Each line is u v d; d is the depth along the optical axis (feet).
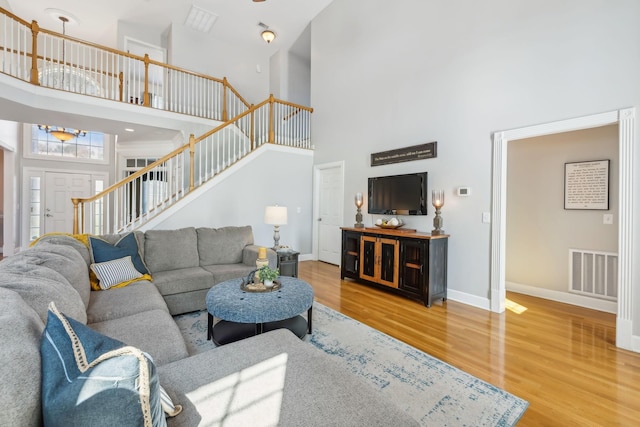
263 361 4.46
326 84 19.02
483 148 11.21
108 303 7.18
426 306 11.10
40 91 13.53
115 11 19.53
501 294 10.69
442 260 11.82
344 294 12.51
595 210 11.14
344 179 17.57
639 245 7.84
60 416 2.27
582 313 10.58
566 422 5.28
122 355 2.62
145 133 18.76
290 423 3.24
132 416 2.43
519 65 10.28
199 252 11.68
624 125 8.12
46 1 18.34
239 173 16.92
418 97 13.56
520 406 5.64
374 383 6.26
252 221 17.46
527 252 12.94
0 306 3.04
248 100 24.64
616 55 8.35
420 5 13.51
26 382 2.34
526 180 12.96
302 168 19.63
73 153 23.24
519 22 10.29
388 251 12.60
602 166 10.96
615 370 6.92
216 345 7.54
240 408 3.44
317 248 19.92
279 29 21.74
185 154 18.01
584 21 8.91
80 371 2.50
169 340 5.45
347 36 17.56
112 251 9.27
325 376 4.13
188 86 21.20
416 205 13.34
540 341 8.34
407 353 7.55
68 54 22.04
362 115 16.46
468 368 6.93
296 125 19.75
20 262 5.37
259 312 6.72
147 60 16.84
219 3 18.99
